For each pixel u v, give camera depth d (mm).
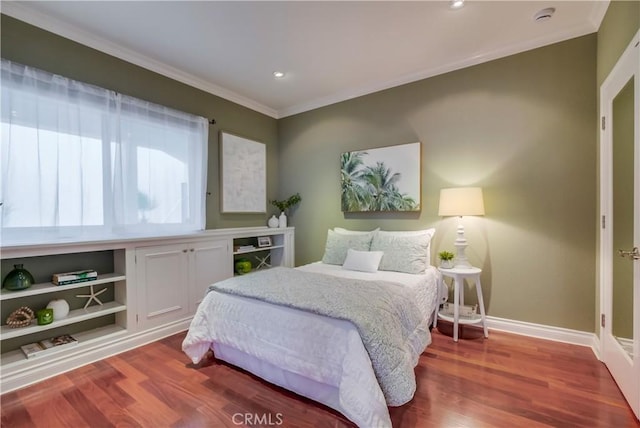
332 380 1626
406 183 3291
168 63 2943
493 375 2023
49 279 2305
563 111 2520
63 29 2311
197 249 3086
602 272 2199
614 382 1921
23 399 1833
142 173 2768
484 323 2645
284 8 2156
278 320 1874
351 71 3156
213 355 2373
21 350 2145
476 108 2904
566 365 2143
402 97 3350
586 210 2441
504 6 2156
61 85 2262
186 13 2199
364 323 1583
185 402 1784
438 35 2518
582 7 2170
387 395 1510
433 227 3170
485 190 2863
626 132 1808
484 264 2873
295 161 4285
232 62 2947
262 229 3814
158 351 2473
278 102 4039
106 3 2068
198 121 3252
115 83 2635
